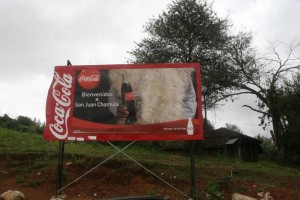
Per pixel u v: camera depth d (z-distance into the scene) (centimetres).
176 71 1230
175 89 1212
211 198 1152
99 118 1196
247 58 3241
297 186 1282
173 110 1191
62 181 1252
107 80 1231
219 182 1231
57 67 1245
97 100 1212
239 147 3722
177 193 1205
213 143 3666
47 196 1174
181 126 1174
